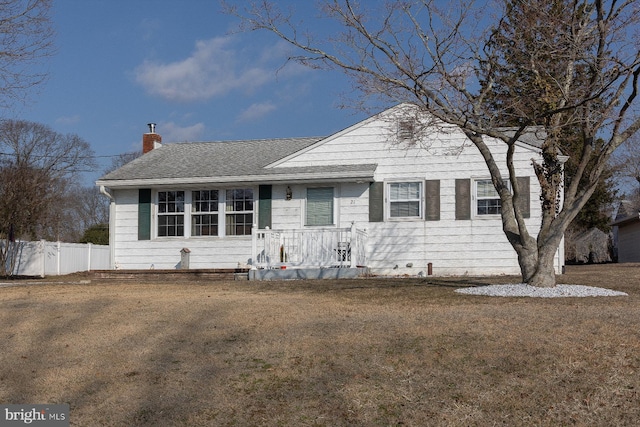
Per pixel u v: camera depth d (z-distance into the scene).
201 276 18.03
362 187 18.86
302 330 8.48
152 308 10.49
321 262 17.17
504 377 6.44
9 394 6.58
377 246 18.66
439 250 18.30
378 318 9.13
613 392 6.00
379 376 6.64
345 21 11.40
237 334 8.43
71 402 6.38
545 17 11.54
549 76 11.62
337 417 5.85
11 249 25.30
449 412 5.81
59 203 40.00
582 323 8.29
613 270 20.20
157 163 21.41
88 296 12.48
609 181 36.31
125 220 20.20
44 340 8.45
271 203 19.30
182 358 7.51
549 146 12.41
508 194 12.80
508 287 12.23
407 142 17.25
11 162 31.39
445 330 8.10
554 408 5.80
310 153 19.34
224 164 20.44
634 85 10.83
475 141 12.84
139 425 5.87
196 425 5.83
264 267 17.58
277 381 6.66
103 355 7.71
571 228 38.16
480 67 12.23
